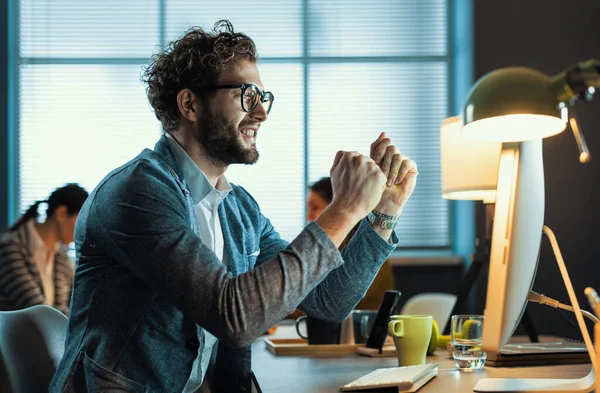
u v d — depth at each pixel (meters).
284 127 5.13
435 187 5.14
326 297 1.77
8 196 4.89
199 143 1.66
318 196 3.48
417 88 5.18
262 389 1.41
